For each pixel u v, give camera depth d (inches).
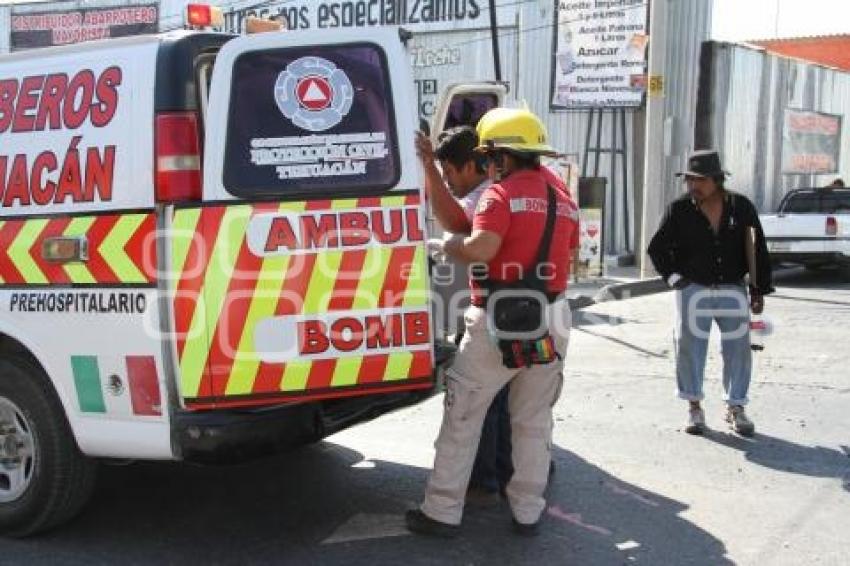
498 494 193.9
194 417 151.7
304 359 151.9
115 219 156.4
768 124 765.3
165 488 201.6
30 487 168.6
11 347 173.3
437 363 167.2
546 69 690.2
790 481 203.5
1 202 168.2
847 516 183.5
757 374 304.3
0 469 173.3
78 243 158.9
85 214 159.6
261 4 769.6
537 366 168.1
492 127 165.9
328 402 163.9
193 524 180.7
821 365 318.3
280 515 185.3
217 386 151.3
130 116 156.2
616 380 300.8
